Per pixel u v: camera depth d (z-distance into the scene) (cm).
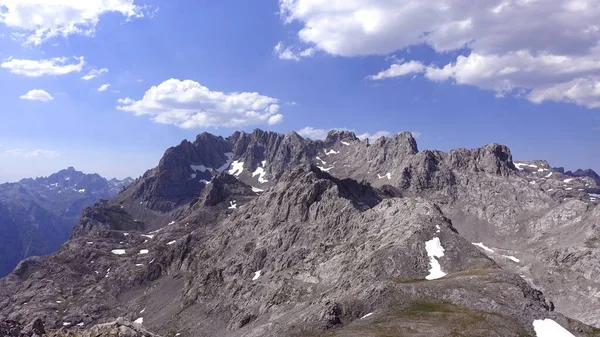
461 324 8800
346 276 14262
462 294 10225
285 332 10438
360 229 18225
